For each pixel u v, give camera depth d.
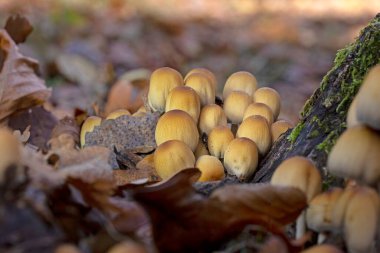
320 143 0.44
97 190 0.40
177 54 1.46
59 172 0.40
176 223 0.39
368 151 0.37
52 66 1.10
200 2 2.22
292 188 0.39
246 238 0.40
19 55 0.57
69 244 0.36
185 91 0.48
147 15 1.85
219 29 1.85
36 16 1.55
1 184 0.36
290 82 1.28
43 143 0.58
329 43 1.73
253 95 0.51
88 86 1.03
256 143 0.47
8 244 0.35
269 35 1.76
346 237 0.37
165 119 0.47
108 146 0.50
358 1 2.36
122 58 1.32
